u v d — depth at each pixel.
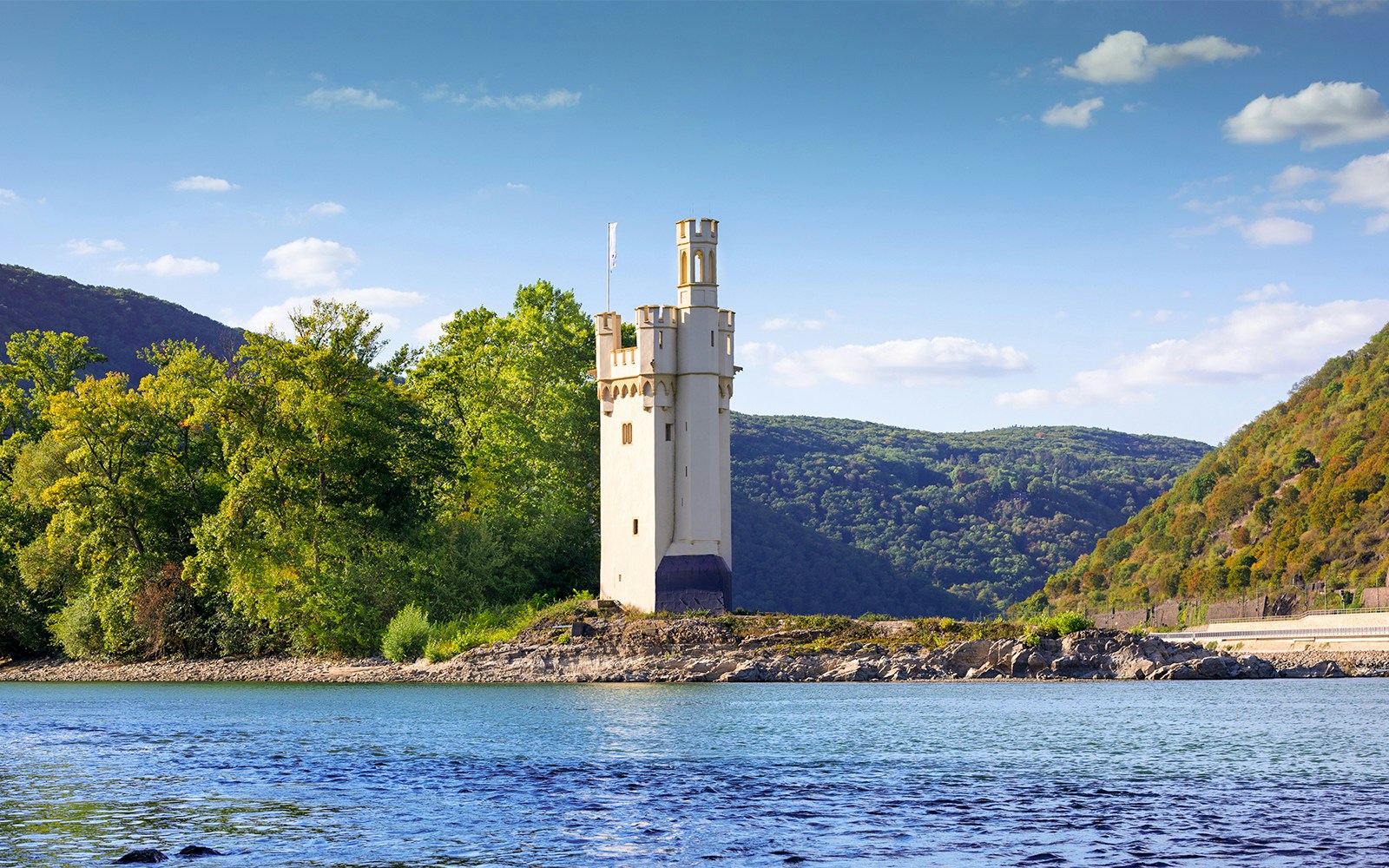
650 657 87.69
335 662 97.12
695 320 93.38
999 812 36.56
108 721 63.69
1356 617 123.88
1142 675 91.88
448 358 112.62
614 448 95.81
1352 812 36.66
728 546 94.94
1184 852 31.38
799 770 44.94
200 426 106.62
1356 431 195.62
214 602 104.00
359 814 36.09
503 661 89.38
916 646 90.38
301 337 101.25
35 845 31.95
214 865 29.95
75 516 101.44
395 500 99.12
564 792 40.09
